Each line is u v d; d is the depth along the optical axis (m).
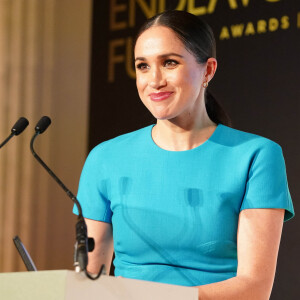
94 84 12.48
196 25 5.71
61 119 13.70
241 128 10.55
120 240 5.77
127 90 12.05
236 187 5.57
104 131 12.30
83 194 6.11
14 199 13.56
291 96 10.09
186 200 5.61
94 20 12.56
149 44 5.59
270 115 10.28
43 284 3.72
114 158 6.02
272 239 5.41
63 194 13.52
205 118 5.97
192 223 5.53
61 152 13.62
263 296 5.19
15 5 13.84
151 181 5.76
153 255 5.61
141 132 6.13
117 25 12.25
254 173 5.58
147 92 5.62
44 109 13.73
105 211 6.03
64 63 13.79
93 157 6.16
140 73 5.70
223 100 10.75
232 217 5.57
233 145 5.77
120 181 5.87
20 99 13.67
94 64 12.52
